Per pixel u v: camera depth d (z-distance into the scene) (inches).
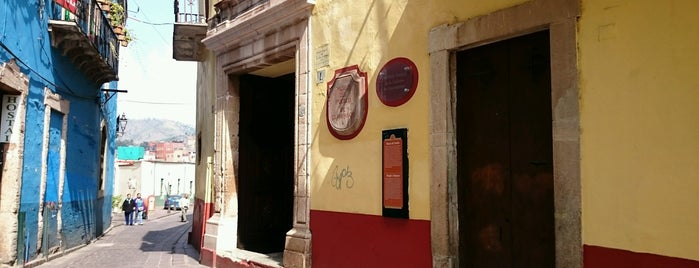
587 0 165.9
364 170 247.3
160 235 704.4
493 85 202.8
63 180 473.4
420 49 223.6
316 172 279.1
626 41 155.1
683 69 141.8
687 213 138.6
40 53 400.8
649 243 146.0
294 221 291.9
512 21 187.6
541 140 185.0
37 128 403.2
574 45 167.5
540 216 183.8
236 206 363.6
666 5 146.5
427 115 217.9
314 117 284.5
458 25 207.5
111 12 631.2
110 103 753.0
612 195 155.3
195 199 528.1
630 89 153.0
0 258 353.4
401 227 225.6
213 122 401.1
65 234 483.5
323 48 281.3
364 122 249.6
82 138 546.0
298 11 295.1
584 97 164.4
